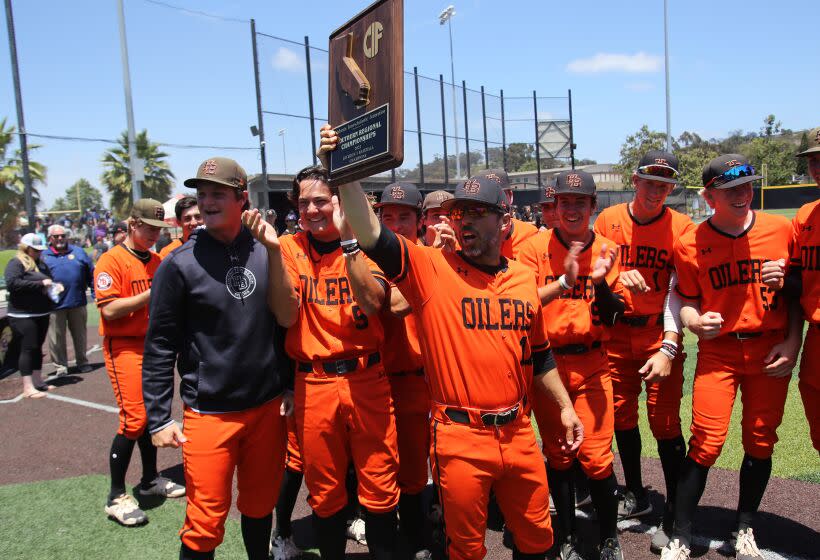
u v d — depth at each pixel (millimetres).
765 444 3229
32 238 7688
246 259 2857
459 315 2453
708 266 3277
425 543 3518
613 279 3357
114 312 3965
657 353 3455
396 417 3369
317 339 2889
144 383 2785
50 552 3666
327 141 2461
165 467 5133
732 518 3713
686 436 4875
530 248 3561
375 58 2281
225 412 2779
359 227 2365
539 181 24969
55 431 6223
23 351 7637
